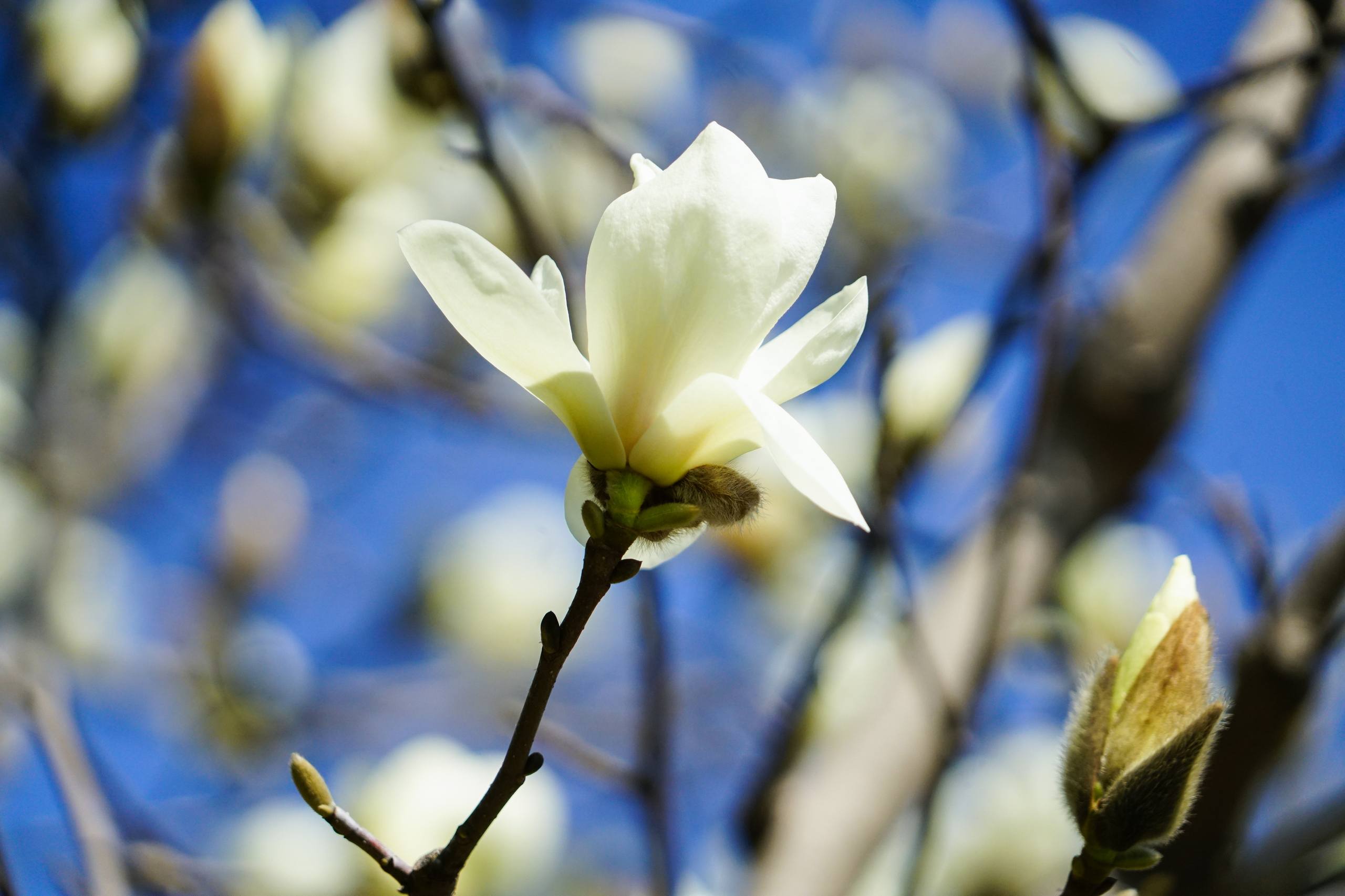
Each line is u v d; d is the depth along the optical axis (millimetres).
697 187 1203
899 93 2779
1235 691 1446
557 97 1602
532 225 1455
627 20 2350
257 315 2045
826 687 1849
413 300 2291
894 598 1802
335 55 2000
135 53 2006
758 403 1185
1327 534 1463
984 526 1859
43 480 2266
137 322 2301
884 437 1438
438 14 1439
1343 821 1442
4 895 1323
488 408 2145
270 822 1941
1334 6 1442
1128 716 1233
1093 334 1903
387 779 1558
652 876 1412
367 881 1764
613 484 1208
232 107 1855
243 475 2650
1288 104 1853
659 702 1425
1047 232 1461
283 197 2035
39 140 2018
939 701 1441
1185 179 1962
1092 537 1959
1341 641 1438
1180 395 1875
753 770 1617
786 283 1214
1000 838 1937
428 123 1967
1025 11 1444
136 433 2340
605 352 1213
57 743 1459
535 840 1562
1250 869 1443
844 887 1649
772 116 2617
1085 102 1451
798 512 2221
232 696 2428
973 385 1479
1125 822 1222
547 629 1201
